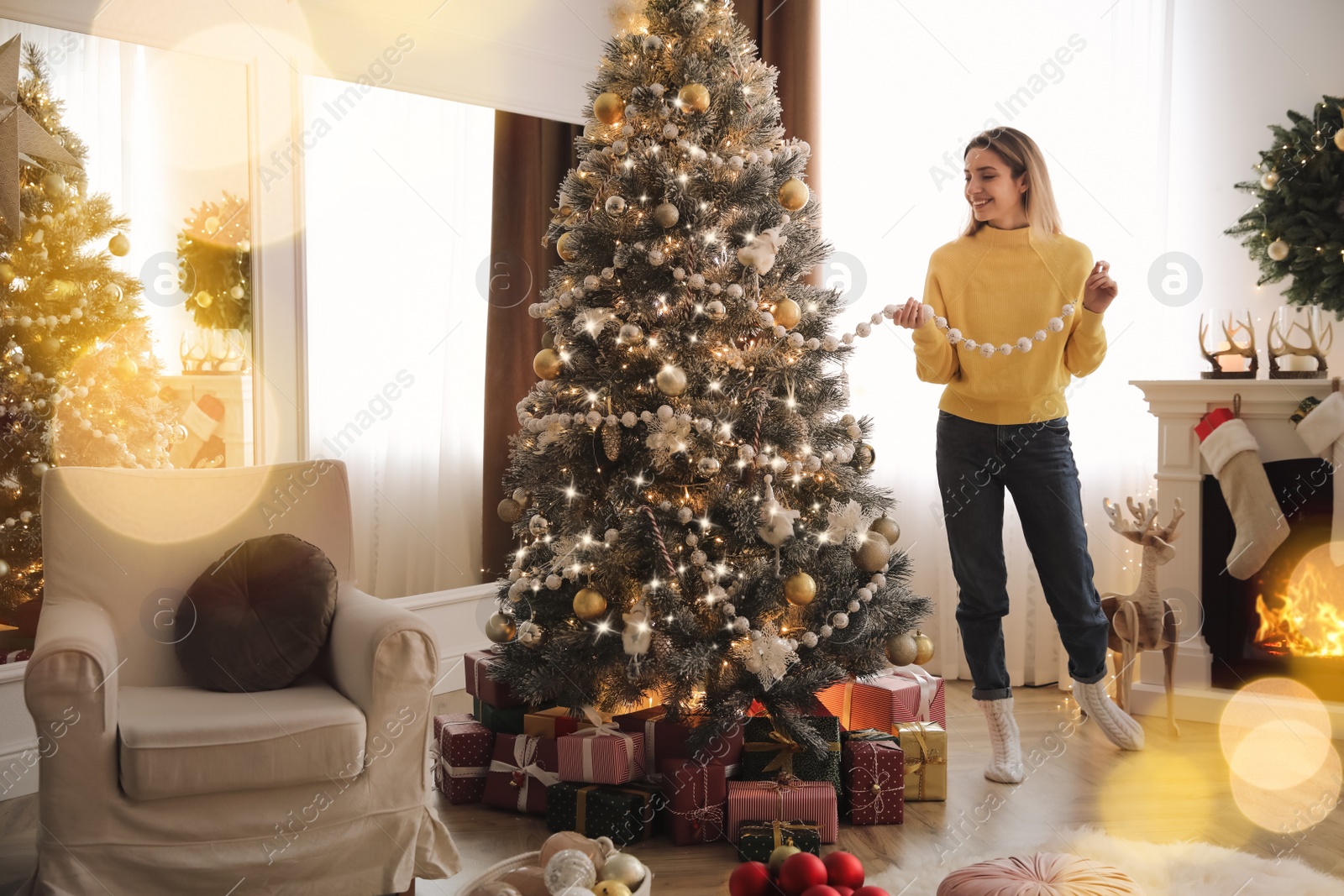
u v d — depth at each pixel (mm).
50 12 2746
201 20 3020
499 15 3623
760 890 1675
